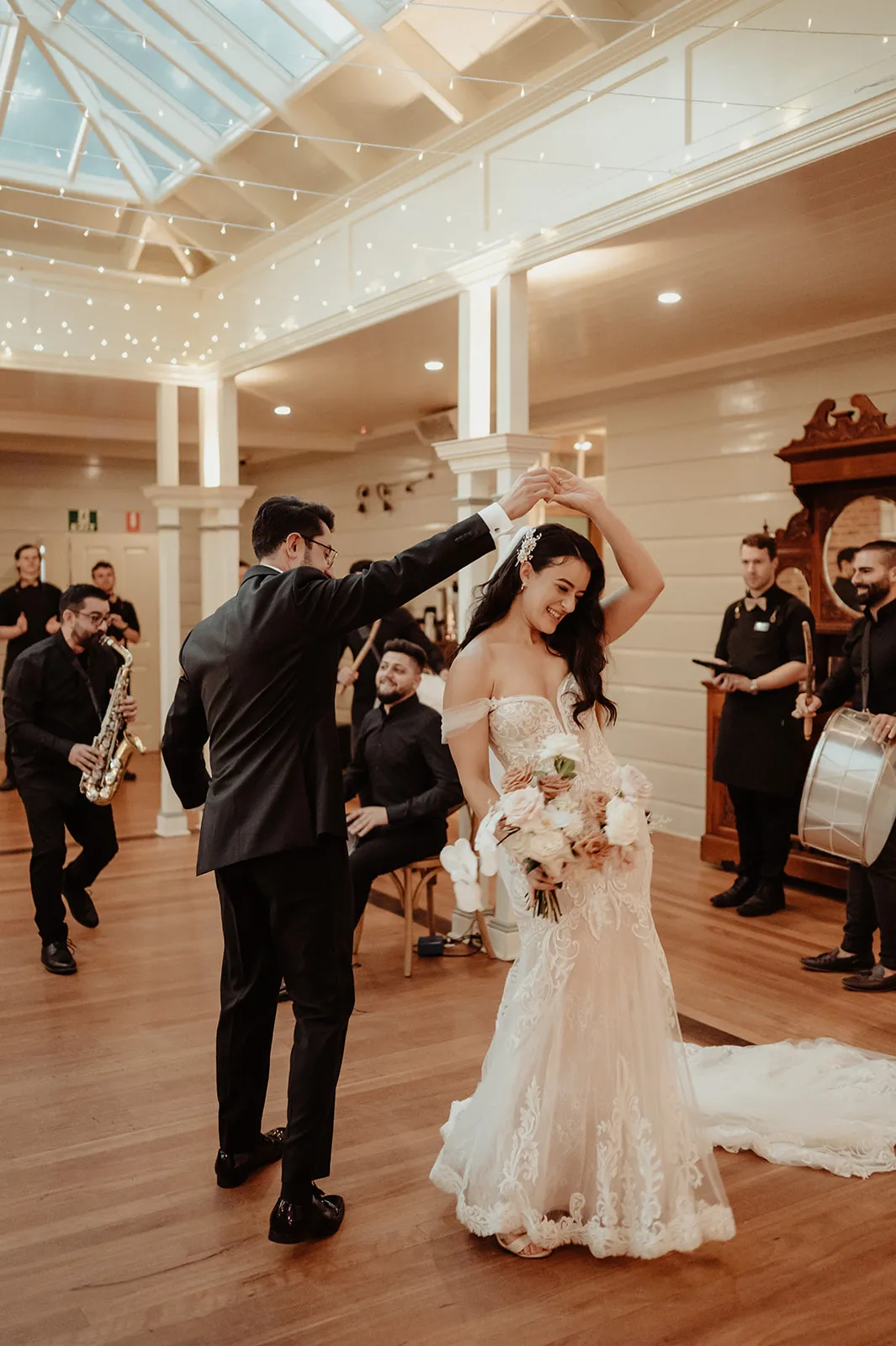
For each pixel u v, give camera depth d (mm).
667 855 6395
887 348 5648
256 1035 2693
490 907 4906
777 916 5098
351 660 10289
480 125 4590
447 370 6844
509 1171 2387
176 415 7133
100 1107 3166
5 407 8789
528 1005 2400
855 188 3617
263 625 2410
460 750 2504
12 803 7914
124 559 11086
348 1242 2469
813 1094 3088
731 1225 2379
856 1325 2166
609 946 2377
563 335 5969
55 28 5012
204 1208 2621
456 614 8156
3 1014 3889
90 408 8820
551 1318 2188
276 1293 2277
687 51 3750
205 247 6754
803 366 6086
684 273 4695
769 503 6332
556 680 2527
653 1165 2322
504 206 4555
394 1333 2145
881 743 4078
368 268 5449
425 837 4254
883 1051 3521
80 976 4293
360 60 4645
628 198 3984
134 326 6914
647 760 7188
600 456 9406
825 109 3301
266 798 2412
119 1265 2379
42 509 10703
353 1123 3047
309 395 7898
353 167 5438
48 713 4414
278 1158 2854
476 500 4699
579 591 2463
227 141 5531
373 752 4340
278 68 4992
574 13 3988
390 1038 3650
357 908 4262
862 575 4293
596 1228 2357
